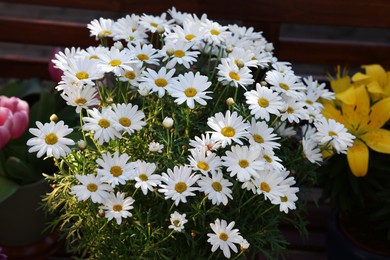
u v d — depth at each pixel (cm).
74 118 94
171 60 80
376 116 96
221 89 86
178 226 74
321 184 104
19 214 91
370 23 103
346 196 99
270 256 80
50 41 110
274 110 77
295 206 82
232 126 75
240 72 79
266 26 104
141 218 77
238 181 79
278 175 77
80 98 77
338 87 101
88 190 74
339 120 97
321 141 82
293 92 80
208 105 84
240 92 85
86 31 109
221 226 74
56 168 92
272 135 77
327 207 116
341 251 101
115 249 80
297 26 206
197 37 83
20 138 95
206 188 74
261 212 81
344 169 98
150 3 102
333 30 206
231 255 81
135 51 80
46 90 95
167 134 78
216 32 84
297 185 86
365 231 102
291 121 80
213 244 74
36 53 192
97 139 78
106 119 75
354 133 95
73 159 81
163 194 78
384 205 99
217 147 75
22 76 115
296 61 113
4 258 89
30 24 109
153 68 94
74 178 79
